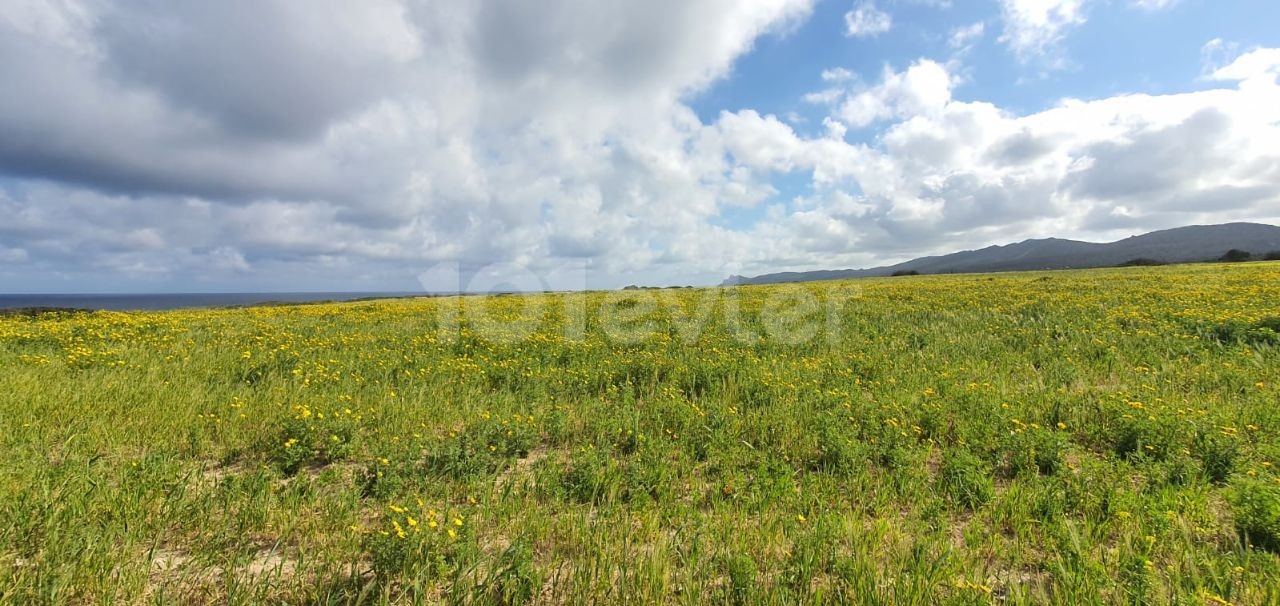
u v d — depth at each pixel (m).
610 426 6.33
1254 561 3.55
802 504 4.39
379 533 3.40
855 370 9.58
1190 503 4.24
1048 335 12.49
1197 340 10.84
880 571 3.49
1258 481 4.27
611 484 4.74
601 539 3.75
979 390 7.51
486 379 8.95
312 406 6.77
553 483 4.72
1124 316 14.41
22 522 3.49
